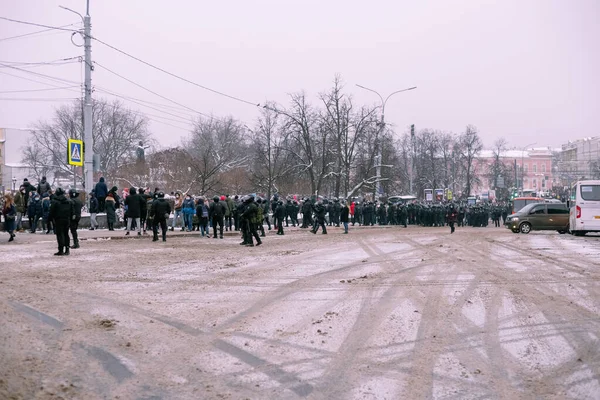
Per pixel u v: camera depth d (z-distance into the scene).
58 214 15.91
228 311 9.08
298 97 52.34
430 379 5.93
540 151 129.50
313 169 55.28
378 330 7.95
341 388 5.64
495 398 5.41
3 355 6.41
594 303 10.06
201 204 24.81
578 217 29.02
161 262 15.16
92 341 7.18
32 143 88.56
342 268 14.39
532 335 7.80
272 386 5.69
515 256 17.92
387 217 47.03
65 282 11.49
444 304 9.81
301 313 8.98
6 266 13.61
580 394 5.56
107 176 55.66
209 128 82.12
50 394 5.37
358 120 53.56
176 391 5.54
